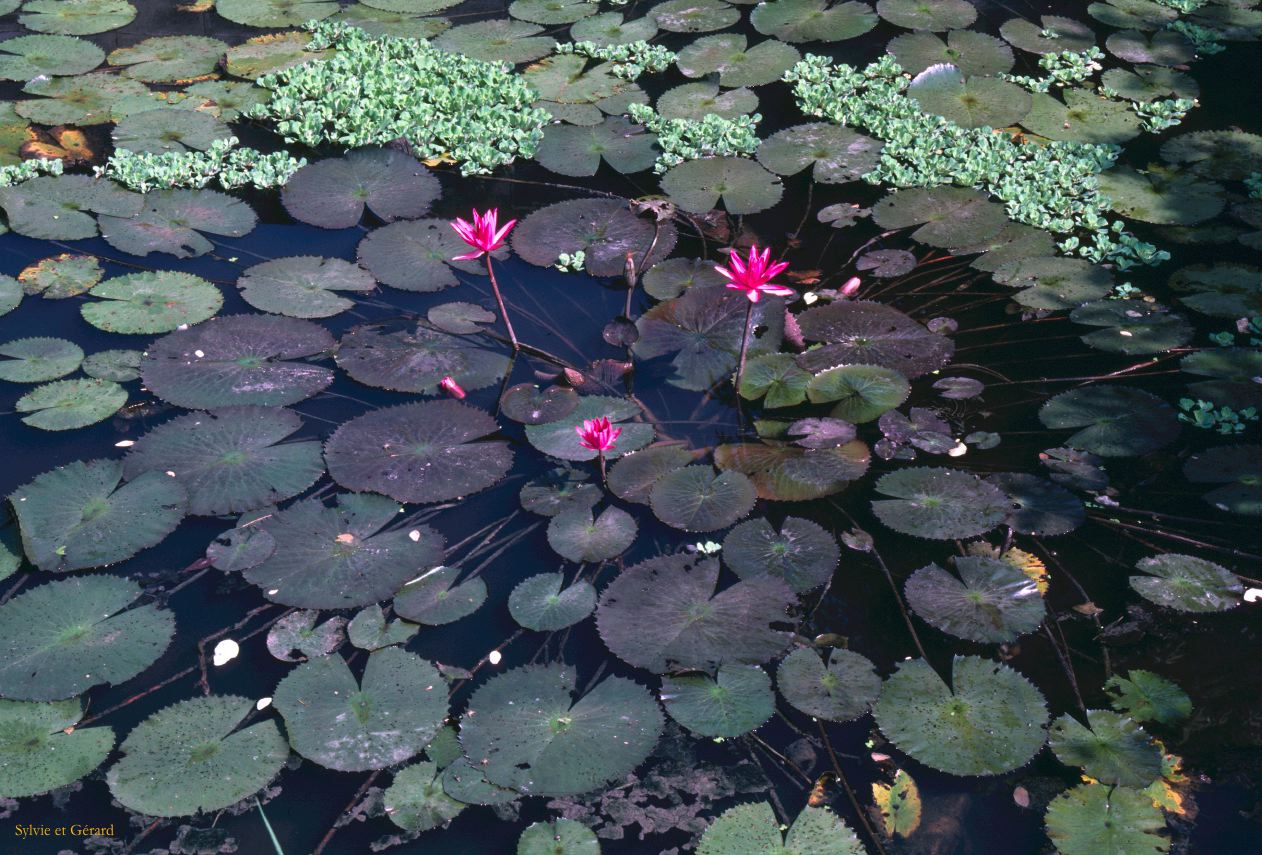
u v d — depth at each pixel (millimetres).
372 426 3238
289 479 3082
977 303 3836
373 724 2482
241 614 2770
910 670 2629
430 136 4641
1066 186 4312
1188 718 2547
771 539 2930
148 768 2398
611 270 3957
